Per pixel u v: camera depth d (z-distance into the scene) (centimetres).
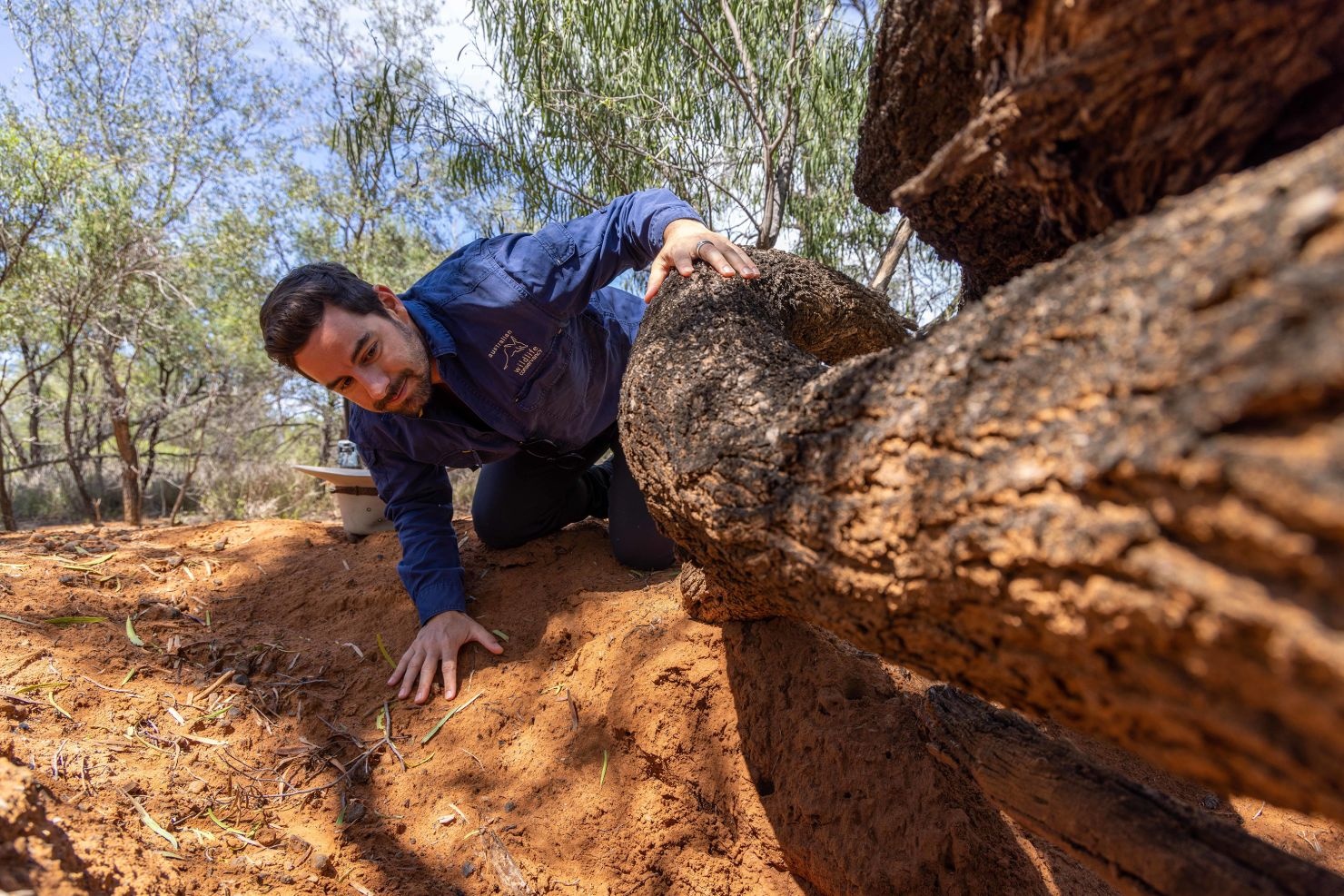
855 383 100
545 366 222
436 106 506
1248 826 203
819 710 178
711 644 199
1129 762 208
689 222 189
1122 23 76
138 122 782
